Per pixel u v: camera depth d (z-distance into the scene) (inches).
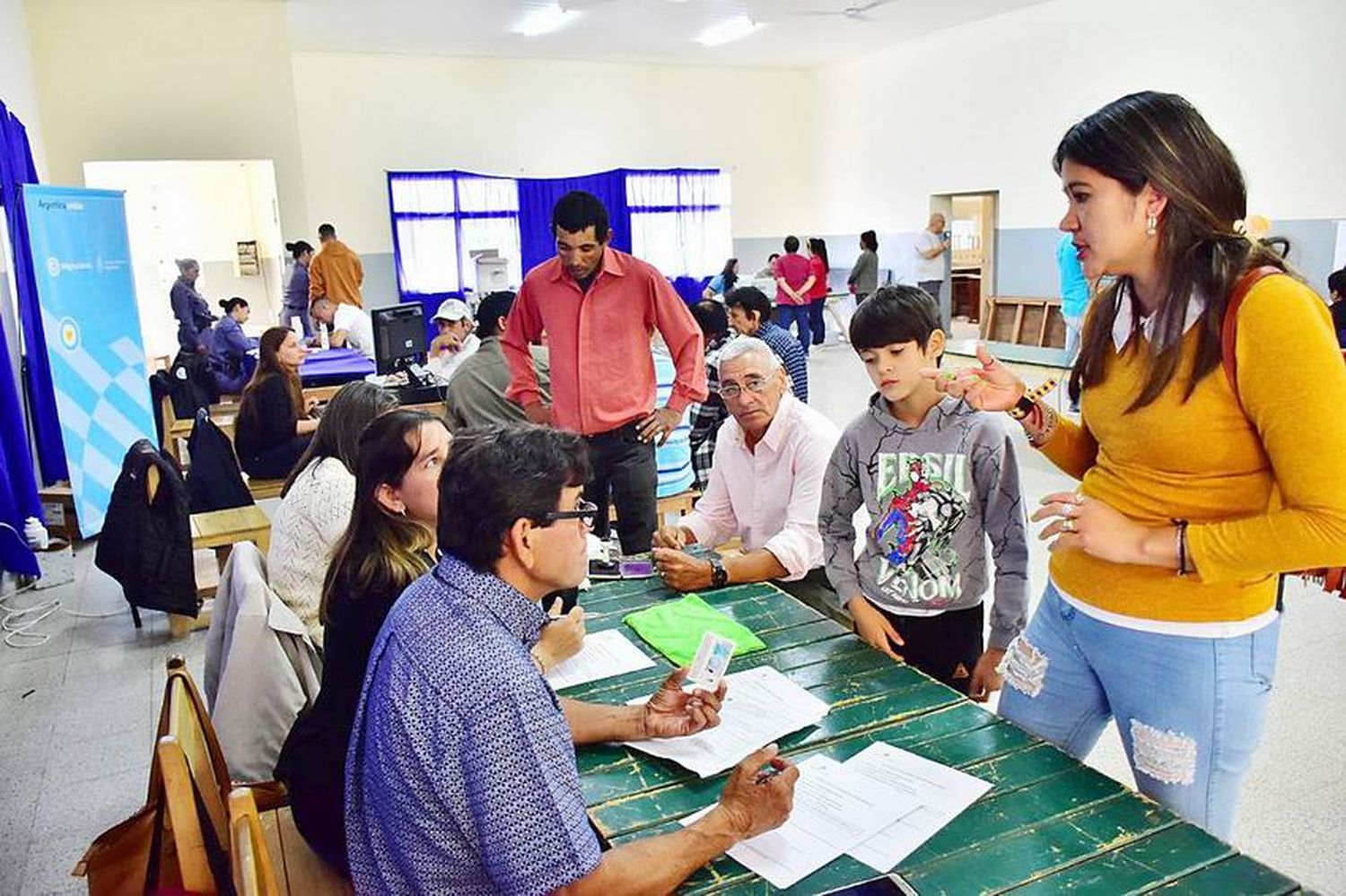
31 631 156.3
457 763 40.6
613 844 49.3
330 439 97.9
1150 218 48.4
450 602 43.6
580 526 46.3
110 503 148.8
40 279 190.9
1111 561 53.6
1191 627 51.8
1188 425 49.4
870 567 81.2
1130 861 45.8
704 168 532.4
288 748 68.0
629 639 76.0
